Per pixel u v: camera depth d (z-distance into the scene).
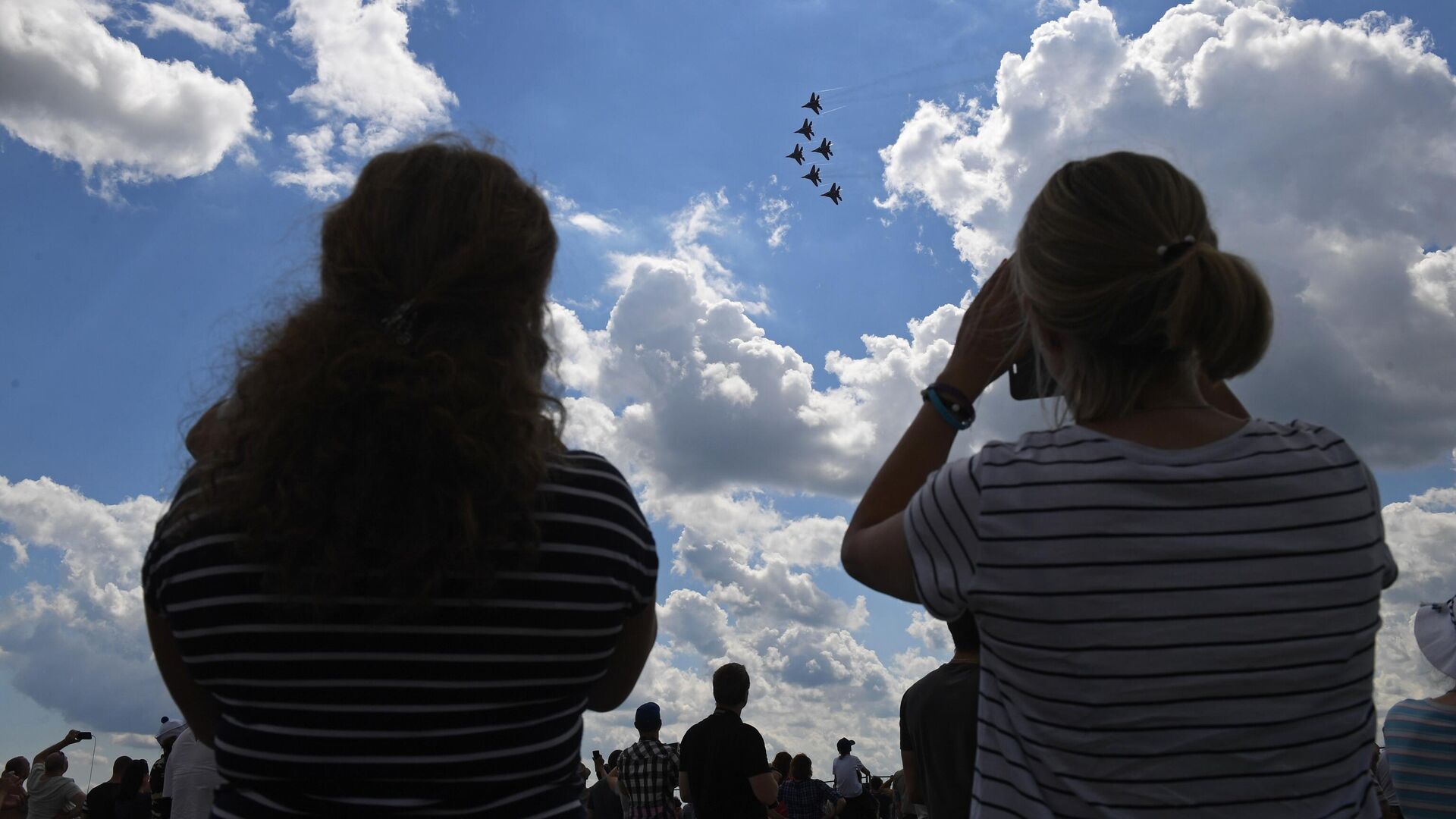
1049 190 1.29
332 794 1.12
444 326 1.19
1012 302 1.37
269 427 1.13
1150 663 1.08
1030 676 1.14
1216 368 1.17
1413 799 2.30
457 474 1.12
